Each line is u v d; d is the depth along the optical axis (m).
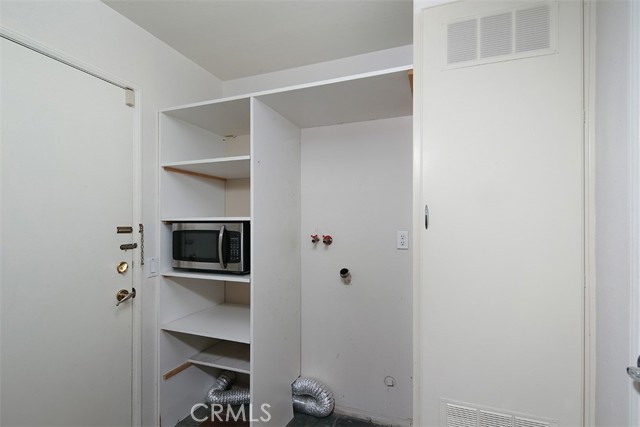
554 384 1.00
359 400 1.92
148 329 1.67
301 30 1.67
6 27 1.08
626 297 0.80
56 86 1.24
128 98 1.55
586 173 0.98
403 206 1.84
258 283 1.56
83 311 1.34
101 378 1.41
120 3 1.44
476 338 1.08
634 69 0.77
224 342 2.16
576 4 0.99
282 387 1.79
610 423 0.87
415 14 1.17
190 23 1.60
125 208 1.53
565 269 0.99
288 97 1.55
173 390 1.80
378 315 1.88
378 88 1.46
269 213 1.67
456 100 1.11
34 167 1.17
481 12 1.09
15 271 1.11
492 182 1.06
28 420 1.15
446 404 1.11
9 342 1.10
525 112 1.03
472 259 1.08
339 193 1.98
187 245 1.73
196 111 1.74
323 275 2.00
